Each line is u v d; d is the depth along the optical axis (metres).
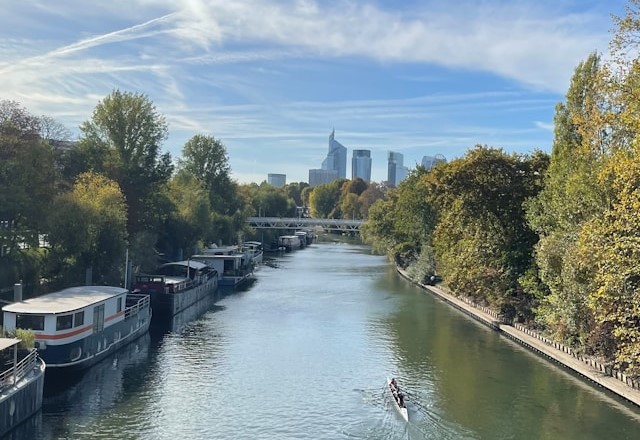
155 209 88.56
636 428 34.75
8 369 32.88
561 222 49.19
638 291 33.91
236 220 143.75
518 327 60.59
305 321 65.81
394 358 50.19
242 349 52.16
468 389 41.84
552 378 44.81
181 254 97.81
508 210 65.25
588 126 45.25
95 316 45.47
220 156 145.50
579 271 43.75
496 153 66.62
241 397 39.06
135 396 38.91
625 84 34.38
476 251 68.12
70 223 56.38
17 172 54.81
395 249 121.19
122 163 82.62
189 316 67.94
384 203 140.62
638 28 33.06
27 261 56.56
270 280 104.06
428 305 78.88
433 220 103.25
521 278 59.59
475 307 73.81
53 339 40.22
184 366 46.34
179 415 35.59
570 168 51.03
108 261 63.28
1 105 60.19
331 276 111.25
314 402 38.34
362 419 35.38
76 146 82.69
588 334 45.84
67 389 40.09
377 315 70.75
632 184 32.97
